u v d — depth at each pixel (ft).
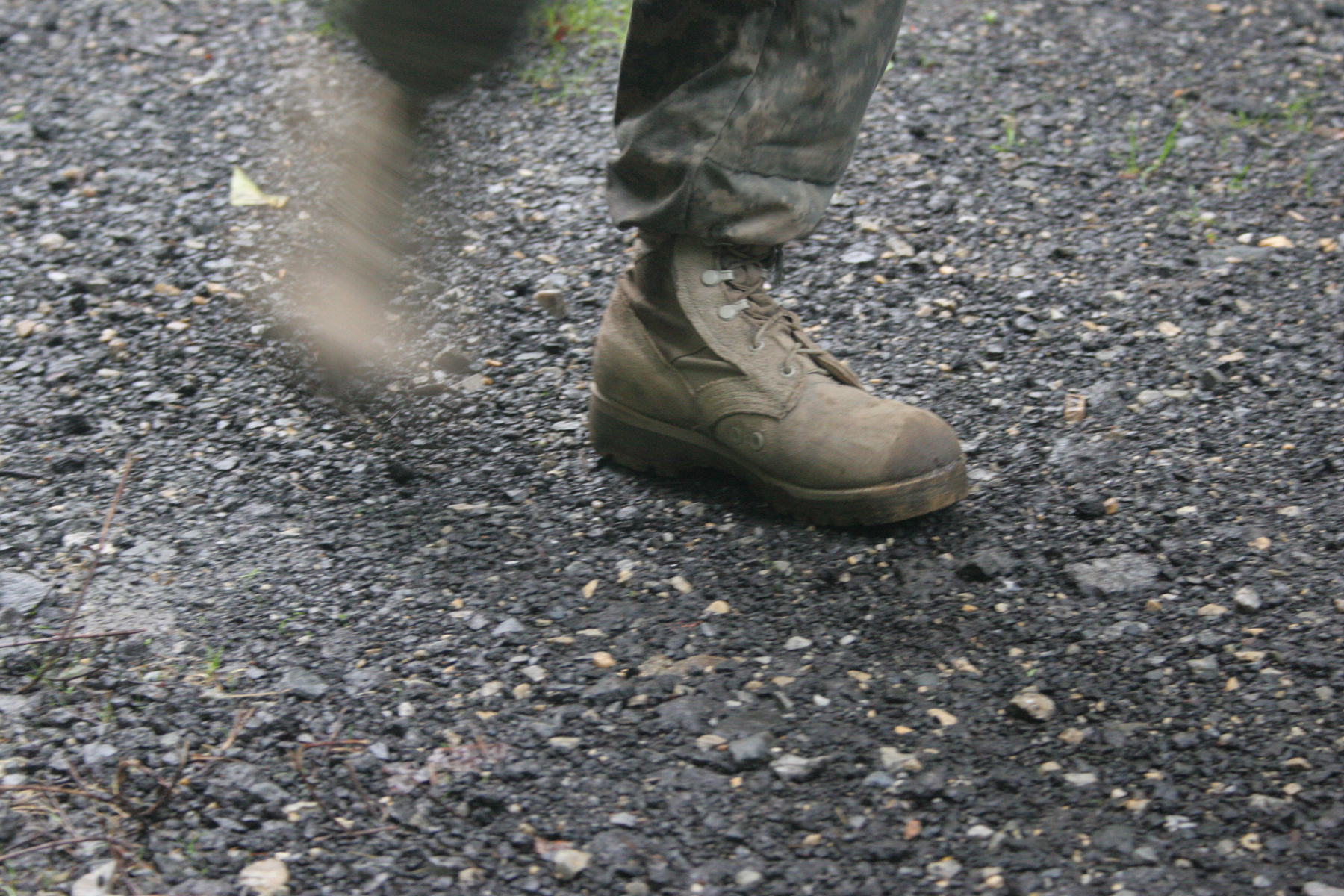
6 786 4.58
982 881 4.29
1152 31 12.21
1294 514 6.15
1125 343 7.75
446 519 6.25
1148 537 6.04
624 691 5.16
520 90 11.26
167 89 11.19
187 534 6.09
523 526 6.20
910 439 5.87
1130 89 11.13
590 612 5.62
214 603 5.60
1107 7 12.69
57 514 6.21
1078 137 10.39
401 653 5.33
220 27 12.34
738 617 5.60
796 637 5.49
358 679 5.18
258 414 7.10
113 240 8.92
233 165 9.96
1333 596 5.58
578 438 6.95
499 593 5.72
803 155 5.59
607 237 9.08
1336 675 5.13
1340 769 4.67
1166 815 4.53
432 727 4.94
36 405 7.16
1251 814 4.51
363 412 7.14
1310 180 9.59
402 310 8.10
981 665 5.32
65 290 8.32
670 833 4.50
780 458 6.01
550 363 7.66
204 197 9.50
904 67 11.56
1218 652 5.31
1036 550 5.99
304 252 8.49
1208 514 6.18
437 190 8.47
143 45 11.97
